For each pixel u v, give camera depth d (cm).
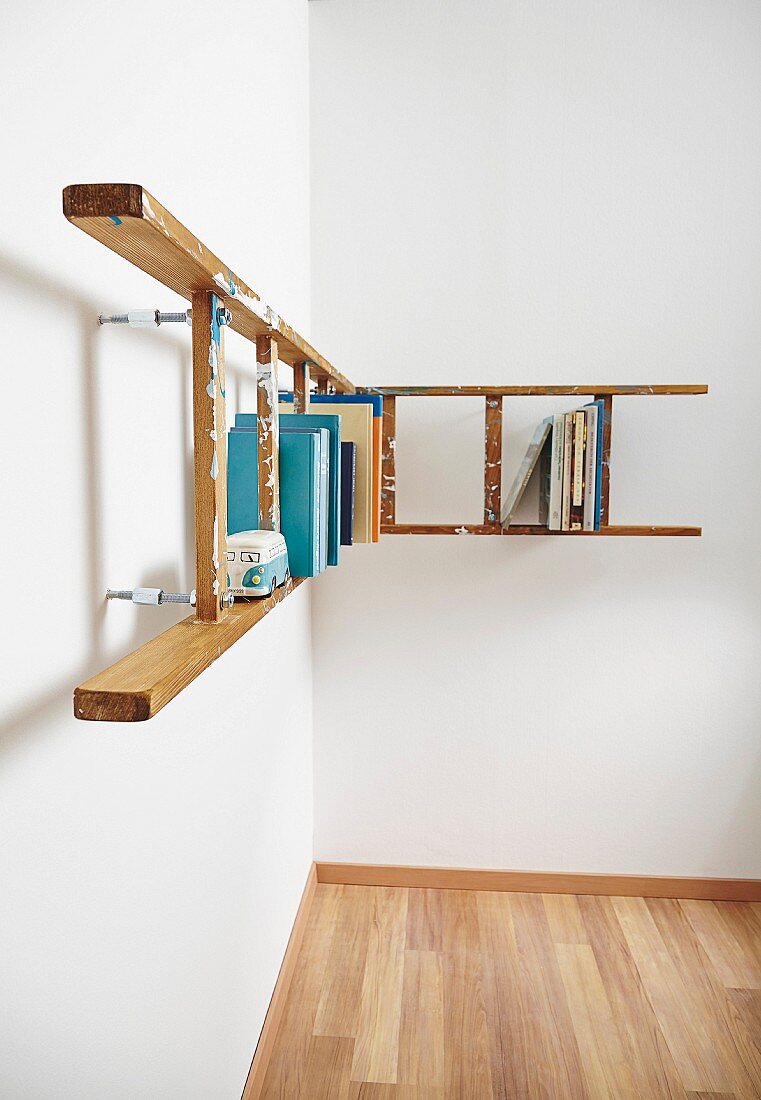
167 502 116
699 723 236
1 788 71
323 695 244
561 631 236
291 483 115
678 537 230
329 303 232
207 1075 133
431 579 238
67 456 83
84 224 60
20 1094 75
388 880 246
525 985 196
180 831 119
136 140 98
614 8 217
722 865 239
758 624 232
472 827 244
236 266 145
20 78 72
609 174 222
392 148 226
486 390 207
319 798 246
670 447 228
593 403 218
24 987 75
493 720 240
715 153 219
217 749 138
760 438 226
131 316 90
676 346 225
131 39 97
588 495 199
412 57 223
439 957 208
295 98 204
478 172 225
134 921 101
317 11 223
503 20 220
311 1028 181
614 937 218
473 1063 171
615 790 240
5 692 71
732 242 221
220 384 86
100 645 92
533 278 227
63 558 83
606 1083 165
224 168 137
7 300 70
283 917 197
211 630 83
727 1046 175
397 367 232
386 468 217
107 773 93
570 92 220
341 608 240
